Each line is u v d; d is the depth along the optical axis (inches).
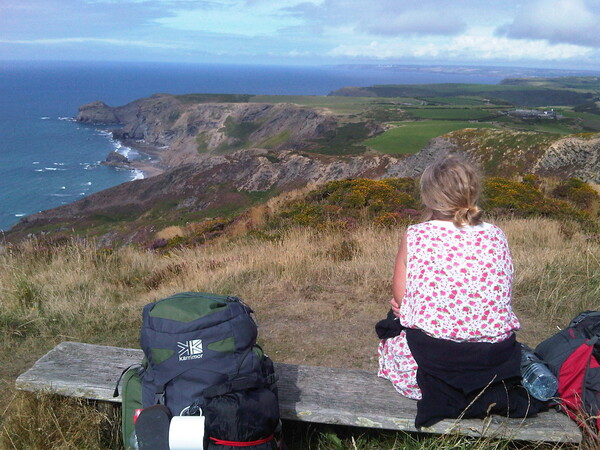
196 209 2475.4
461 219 105.5
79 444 112.9
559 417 109.1
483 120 6432.1
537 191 580.1
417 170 1931.6
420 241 107.3
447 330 103.8
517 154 1614.2
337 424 112.3
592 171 1119.6
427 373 107.7
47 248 366.6
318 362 167.9
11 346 185.0
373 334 191.2
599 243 353.1
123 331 202.4
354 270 276.8
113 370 127.9
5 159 5841.5
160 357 99.0
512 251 304.0
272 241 426.6
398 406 112.7
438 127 4790.8
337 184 627.5
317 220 513.3
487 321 104.0
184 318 101.0
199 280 274.1
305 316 211.2
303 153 2987.2
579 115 6732.3
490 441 106.6
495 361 105.3
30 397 121.0
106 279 300.4
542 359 116.1
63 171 5354.3
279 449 98.2
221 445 89.0
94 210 2849.4
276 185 2775.6
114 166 5821.9
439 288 104.4
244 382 95.2
